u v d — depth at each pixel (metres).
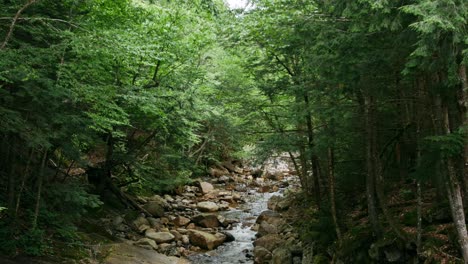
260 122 13.00
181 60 12.89
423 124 8.03
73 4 8.57
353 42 6.23
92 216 13.23
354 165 11.02
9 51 6.38
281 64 11.60
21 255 8.14
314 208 13.12
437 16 4.39
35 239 8.55
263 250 11.77
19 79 6.46
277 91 11.51
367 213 10.05
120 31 9.12
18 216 9.09
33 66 7.27
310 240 10.37
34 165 10.05
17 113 6.97
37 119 7.37
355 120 8.80
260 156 11.32
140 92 10.84
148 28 11.35
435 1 4.49
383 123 9.24
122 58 8.83
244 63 12.35
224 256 12.52
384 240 7.90
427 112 7.56
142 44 9.52
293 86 9.56
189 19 11.95
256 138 13.80
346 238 8.96
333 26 6.54
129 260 10.38
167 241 13.39
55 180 10.61
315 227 10.72
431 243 7.07
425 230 7.61
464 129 5.60
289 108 10.86
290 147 10.66
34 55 6.97
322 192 13.67
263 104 12.08
